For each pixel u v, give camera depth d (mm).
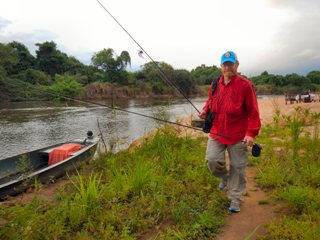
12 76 47125
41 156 8914
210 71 106250
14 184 5648
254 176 5352
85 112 29516
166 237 3340
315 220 3504
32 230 3248
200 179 5000
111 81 69812
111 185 4766
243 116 3840
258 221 3719
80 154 8172
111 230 3471
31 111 30562
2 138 17250
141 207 4070
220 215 3871
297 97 28812
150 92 66438
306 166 5316
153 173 5043
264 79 107812
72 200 4633
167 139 7309
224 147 4016
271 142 7824
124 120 22703
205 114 4199
